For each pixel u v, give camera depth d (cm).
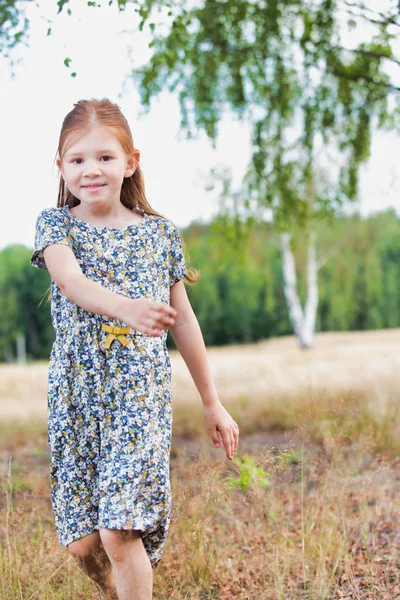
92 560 236
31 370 2245
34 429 838
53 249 235
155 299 246
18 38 381
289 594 286
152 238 250
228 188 1115
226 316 3450
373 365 1588
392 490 397
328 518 334
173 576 295
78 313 234
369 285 3281
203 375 262
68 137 245
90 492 232
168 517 238
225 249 1276
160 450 233
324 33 705
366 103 802
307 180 966
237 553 328
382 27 598
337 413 363
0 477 439
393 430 522
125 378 231
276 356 2383
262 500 332
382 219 2706
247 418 780
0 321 3484
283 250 2762
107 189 244
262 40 733
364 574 305
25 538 316
